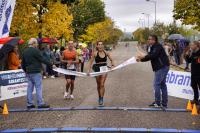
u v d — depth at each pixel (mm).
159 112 11844
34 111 12055
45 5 30625
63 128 9562
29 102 12594
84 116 11180
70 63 14344
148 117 11047
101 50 12938
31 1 28641
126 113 11641
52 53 24938
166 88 12586
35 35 29562
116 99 14586
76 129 9430
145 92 16844
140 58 12742
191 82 12359
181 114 11547
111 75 27156
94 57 13008
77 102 13906
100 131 9328
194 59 12180
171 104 13461
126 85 19922
